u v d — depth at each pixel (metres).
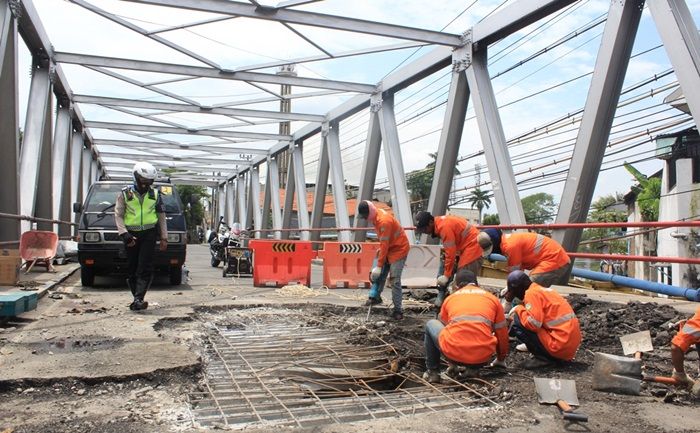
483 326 4.85
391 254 7.92
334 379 5.20
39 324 6.36
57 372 4.43
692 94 7.70
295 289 10.00
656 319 6.72
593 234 37.88
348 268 11.78
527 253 6.71
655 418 3.90
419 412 4.09
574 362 5.50
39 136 13.44
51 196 14.87
